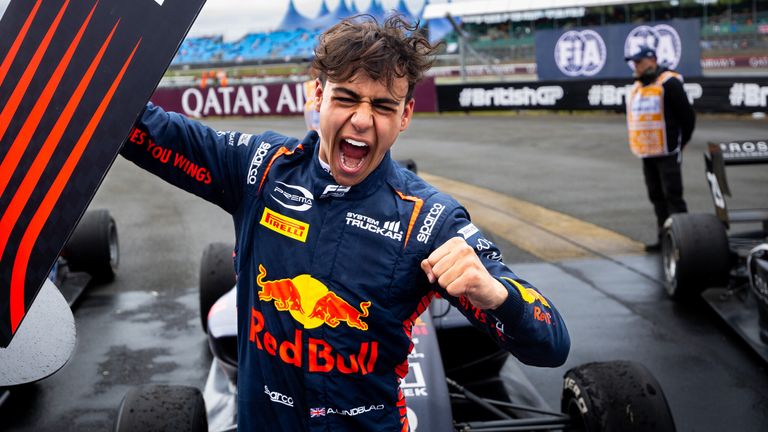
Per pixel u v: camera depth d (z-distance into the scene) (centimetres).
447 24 2362
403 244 173
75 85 170
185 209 973
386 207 174
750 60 2108
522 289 165
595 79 1827
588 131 1599
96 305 611
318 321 172
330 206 175
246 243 183
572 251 740
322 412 175
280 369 176
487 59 2347
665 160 716
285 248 176
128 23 169
